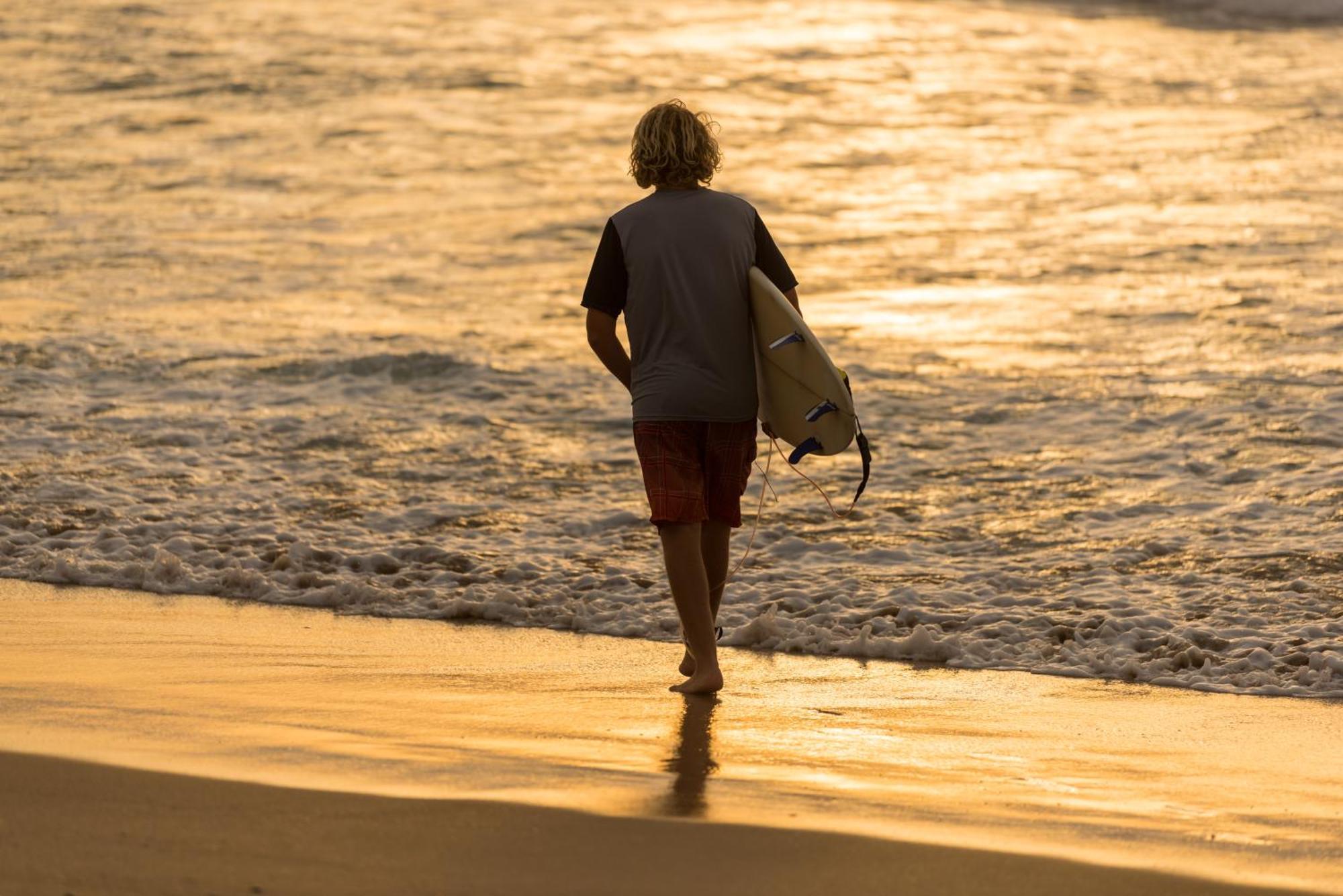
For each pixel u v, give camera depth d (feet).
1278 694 63.67
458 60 379.35
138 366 139.13
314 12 435.94
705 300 59.16
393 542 90.79
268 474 107.14
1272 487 103.09
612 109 330.95
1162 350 146.41
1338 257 189.98
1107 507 99.55
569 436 119.65
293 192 242.99
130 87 331.77
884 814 44.52
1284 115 312.50
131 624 71.87
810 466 111.04
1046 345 150.61
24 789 43.47
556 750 51.08
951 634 73.00
